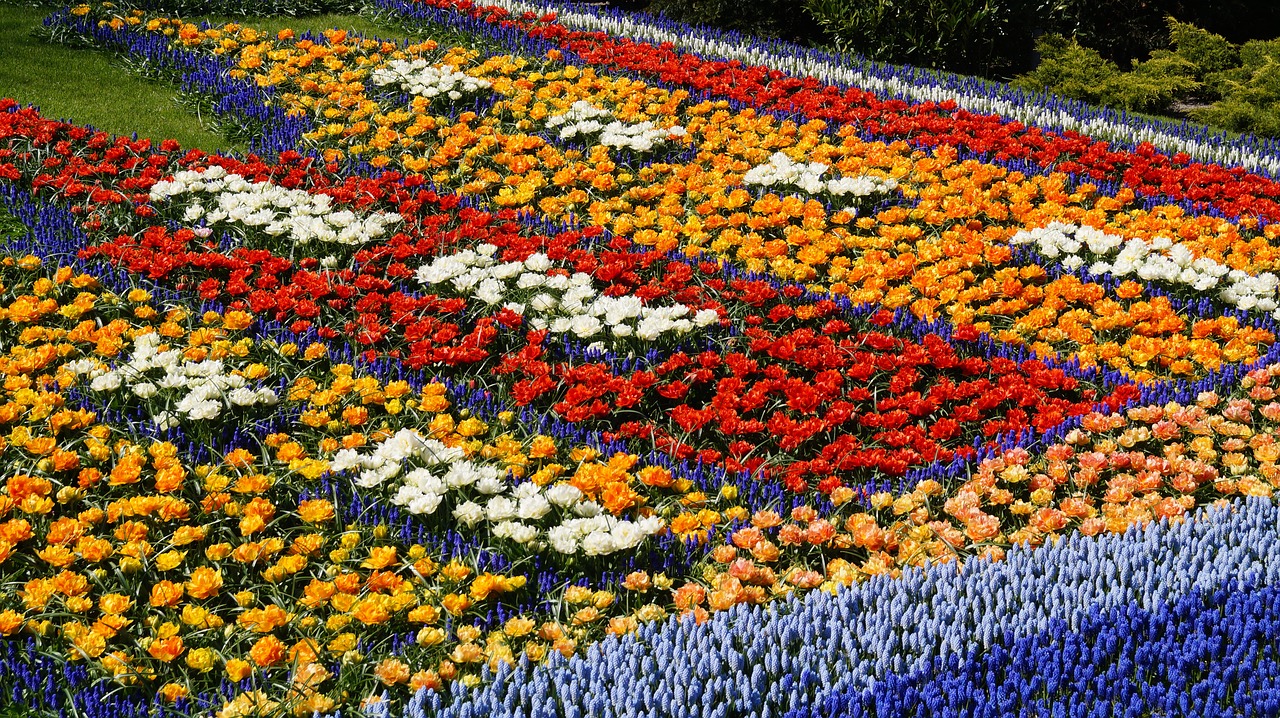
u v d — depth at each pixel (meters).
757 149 10.32
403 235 8.60
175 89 12.05
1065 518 5.50
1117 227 9.20
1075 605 4.66
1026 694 4.18
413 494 5.53
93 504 5.54
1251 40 14.75
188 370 6.57
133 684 4.48
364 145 10.63
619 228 8.95
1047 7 15.74
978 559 5.12
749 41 15.16
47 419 6.20
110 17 13.76
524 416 6.64
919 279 8.16
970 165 10.05
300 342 7.21
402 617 4.93
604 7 16.86
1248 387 6.88
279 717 4.26
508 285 8.14
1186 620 4.57
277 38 13.68
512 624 4.70
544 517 5.60
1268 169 11.23
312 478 5.75
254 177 9.55
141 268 7.73
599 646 4.68
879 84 13.30
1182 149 11.68
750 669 4.41
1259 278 8.14
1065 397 7.01
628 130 10.57
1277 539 5.09
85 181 9.38
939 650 4.53
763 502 5.91
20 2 14.01
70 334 6.95
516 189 9.81
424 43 13.17
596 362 7.20
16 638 4.72
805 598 4.86
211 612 4.92
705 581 5.27
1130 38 16.30
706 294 7.98
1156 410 6.48
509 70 12.45
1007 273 8.23
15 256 8.02
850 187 9.38
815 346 7.34
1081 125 12.21
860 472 6.16
